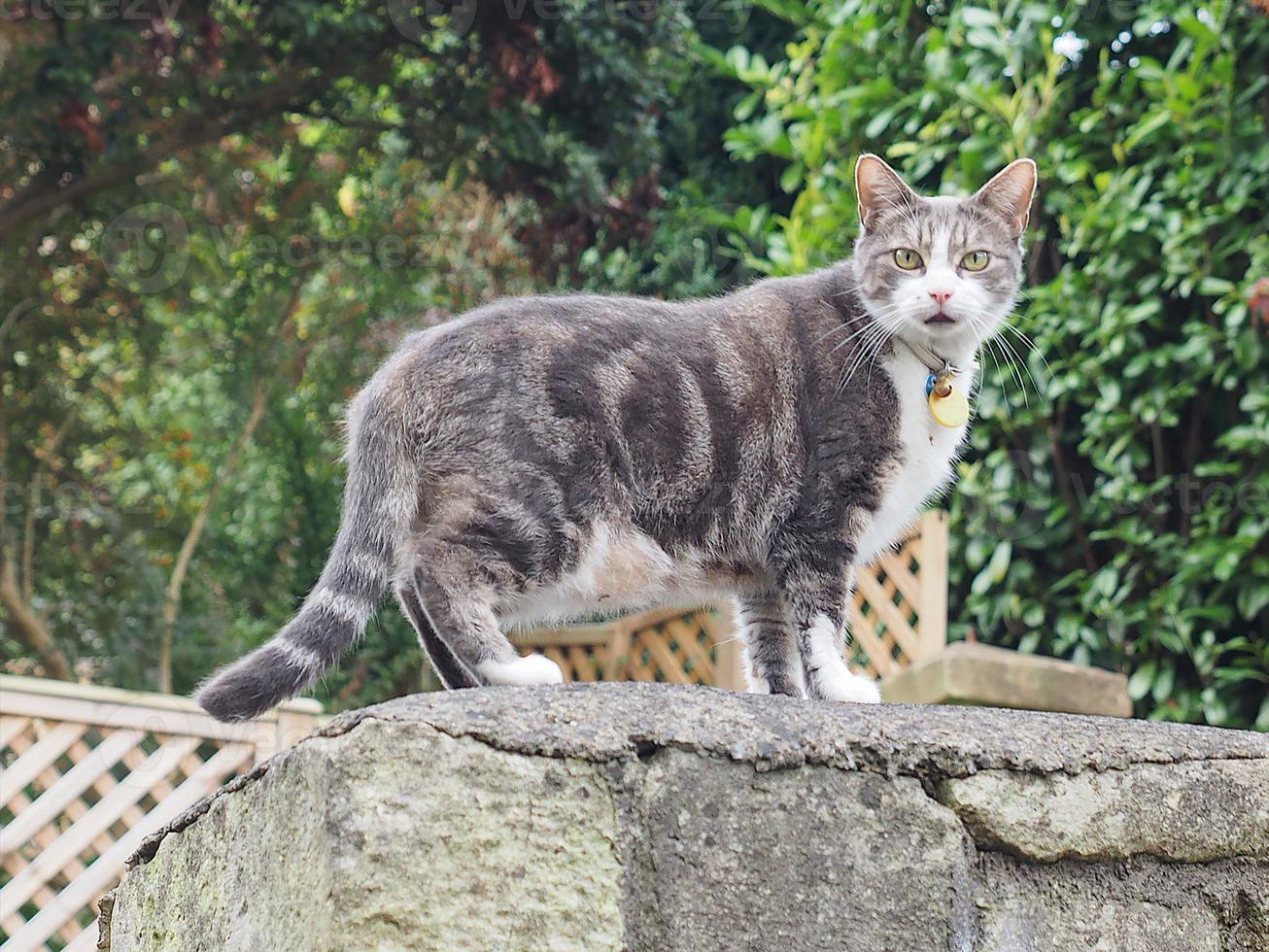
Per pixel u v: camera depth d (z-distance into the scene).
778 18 8.16
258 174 9.10
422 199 9.04
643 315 3.26
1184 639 5.80
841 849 2.31
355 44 7.20
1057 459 6.25
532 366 3.02
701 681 6.13
